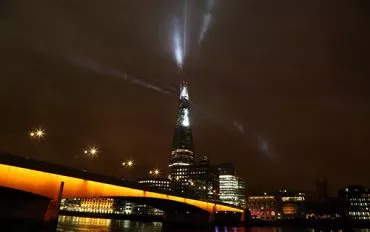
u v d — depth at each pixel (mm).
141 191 100688
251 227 177625
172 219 157250
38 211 68562
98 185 81875
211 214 157875
